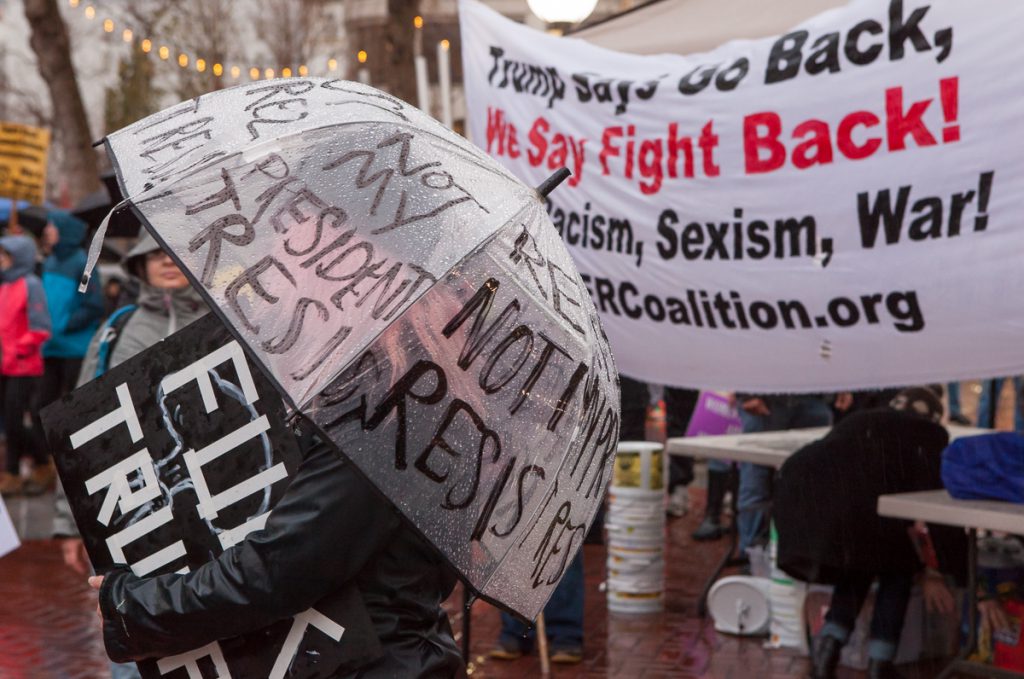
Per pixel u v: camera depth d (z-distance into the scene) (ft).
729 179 17.21
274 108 8.07
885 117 15.69
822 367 16.71
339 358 7.02
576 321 8.11
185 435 8.02
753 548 23.57
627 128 18.33
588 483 8.23
